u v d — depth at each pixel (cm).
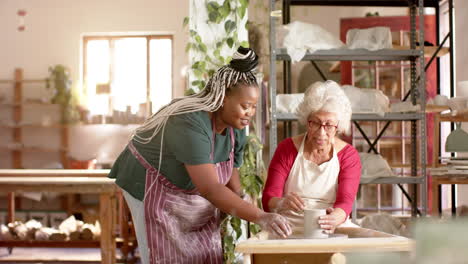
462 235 45
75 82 729
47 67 734
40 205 685
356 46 355
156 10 723
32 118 729
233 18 328
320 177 237
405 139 462
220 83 190
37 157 729
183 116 191
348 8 623
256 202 325
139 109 725
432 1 486
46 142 730
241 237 322
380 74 447
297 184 240
